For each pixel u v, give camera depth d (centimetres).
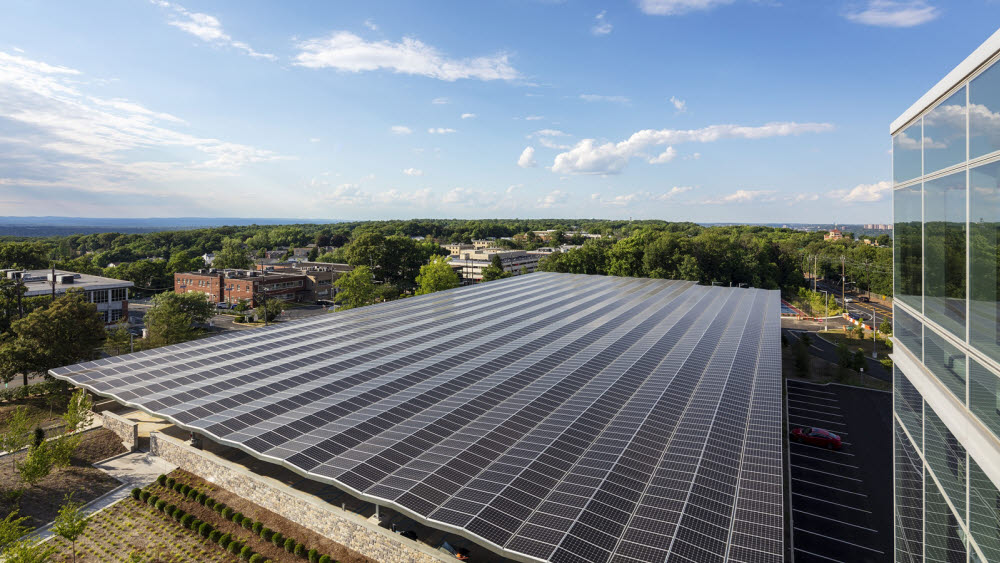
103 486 3089
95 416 3975
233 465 2966
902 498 1652
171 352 4419
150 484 3098
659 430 2675
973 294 1093
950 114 1194
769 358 4100
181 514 2756
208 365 4028
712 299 7375
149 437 3619
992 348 1007
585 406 2998
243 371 3853
